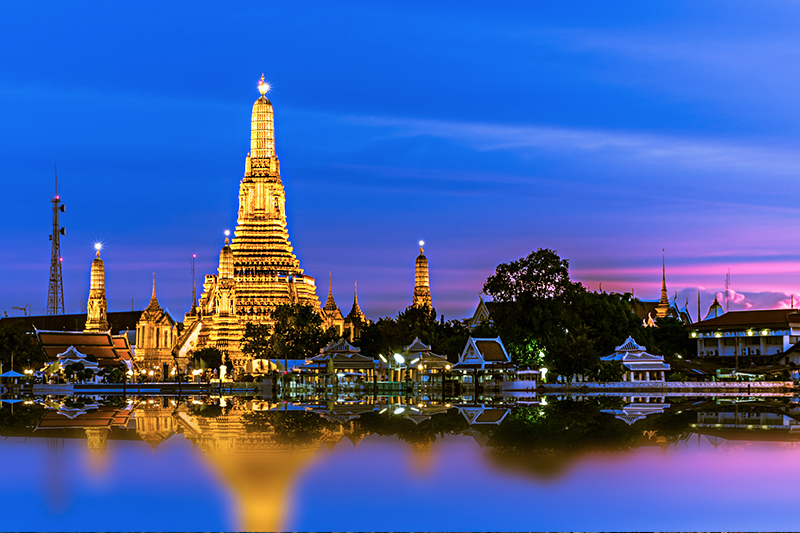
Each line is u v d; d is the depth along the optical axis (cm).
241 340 19650
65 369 16288
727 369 16150
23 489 4594
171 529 3862
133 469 5141
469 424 7481
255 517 4038
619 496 4397
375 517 4022
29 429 7200
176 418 8269
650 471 5019
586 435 6619
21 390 15188
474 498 4362
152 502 4312
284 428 7212
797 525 3894
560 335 14425
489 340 14025
